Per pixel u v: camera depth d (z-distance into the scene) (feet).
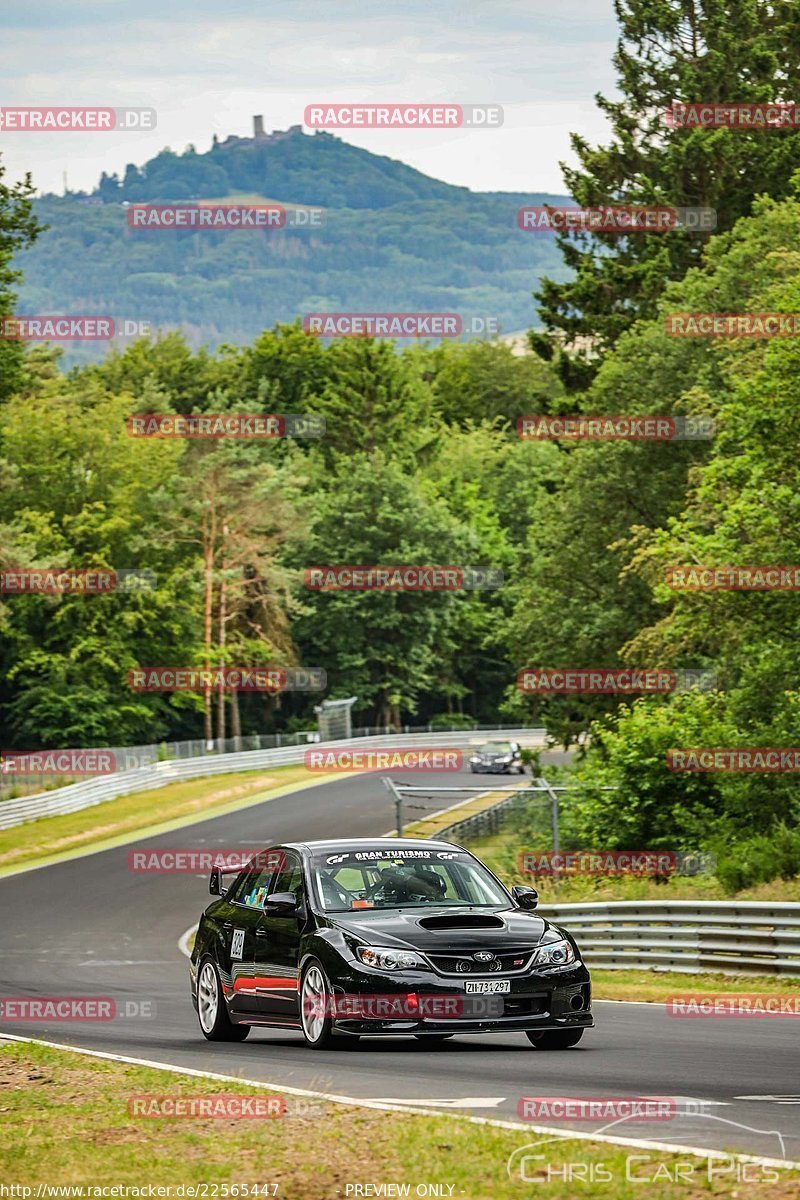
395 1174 51.55
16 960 203.00
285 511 640.99
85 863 332.19
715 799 219.82
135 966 193.98
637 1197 47.01
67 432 631.56
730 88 449.48
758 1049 86.69
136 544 604.90
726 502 220.84
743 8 455.63
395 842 95.86
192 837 369.09
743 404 218.79
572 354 458.91
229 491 632.38
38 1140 62.59
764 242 320.09
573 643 339.16
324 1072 77.30
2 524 540.11
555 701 381.60
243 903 99.55
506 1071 76.59
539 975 84.17
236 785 483.51
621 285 447.83
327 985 85.51
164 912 262.26
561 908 170.91
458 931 85.46
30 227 473.67
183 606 621.31
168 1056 89.86
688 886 187.42
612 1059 81.82
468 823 269.44
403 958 83.25
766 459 215.92
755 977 141.18
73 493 620.49
